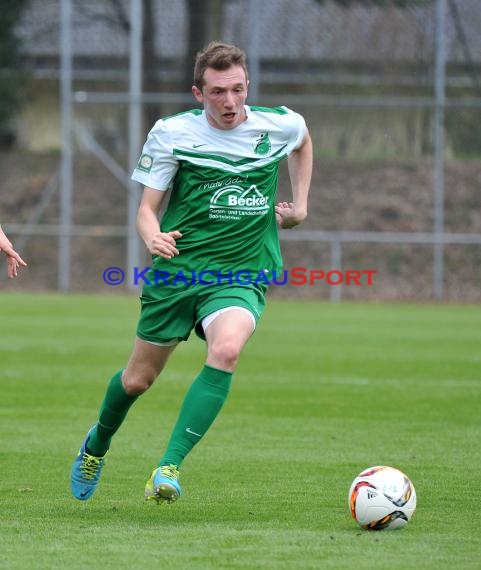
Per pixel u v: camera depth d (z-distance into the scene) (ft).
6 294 293.23
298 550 60.03
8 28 328.49
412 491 65.77
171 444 65.82
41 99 338.54
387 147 304.71
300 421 111.75
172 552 59.57
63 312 240.53
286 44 308.19
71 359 163.02
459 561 57.77
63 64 291.79
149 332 70.44
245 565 56.70
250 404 123.44
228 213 70.49
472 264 295.28
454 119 299.99
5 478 82.74
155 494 64.03
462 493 77.41
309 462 89.92
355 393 132.36
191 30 302.86
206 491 78.18
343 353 174.81
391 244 301.22
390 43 299.38
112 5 309.01
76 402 123.34
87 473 73.31
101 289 300.20
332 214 305.53
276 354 173.17
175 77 302.86
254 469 86.79
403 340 194.70
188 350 183.42
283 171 301.84
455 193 305.12
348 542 62.08
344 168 307.37
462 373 151.23
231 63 69.21
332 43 304.71
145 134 296.10
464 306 276.62
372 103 290.76
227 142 71.00
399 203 303.68
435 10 294.87
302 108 303.68
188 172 70.79
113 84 306.55
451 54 300.81
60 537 63.46
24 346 179.42
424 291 294.46
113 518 69.15
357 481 66.03
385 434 104.01
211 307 68.69
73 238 307.37
